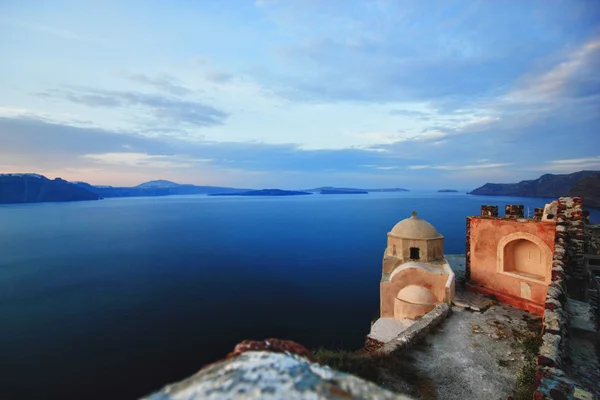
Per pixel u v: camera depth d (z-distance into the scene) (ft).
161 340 109.50
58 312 134.00
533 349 44.78
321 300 146.20
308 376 7.73
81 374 89.71
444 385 37.55
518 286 62.59
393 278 67.82
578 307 35.99
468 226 73.87
